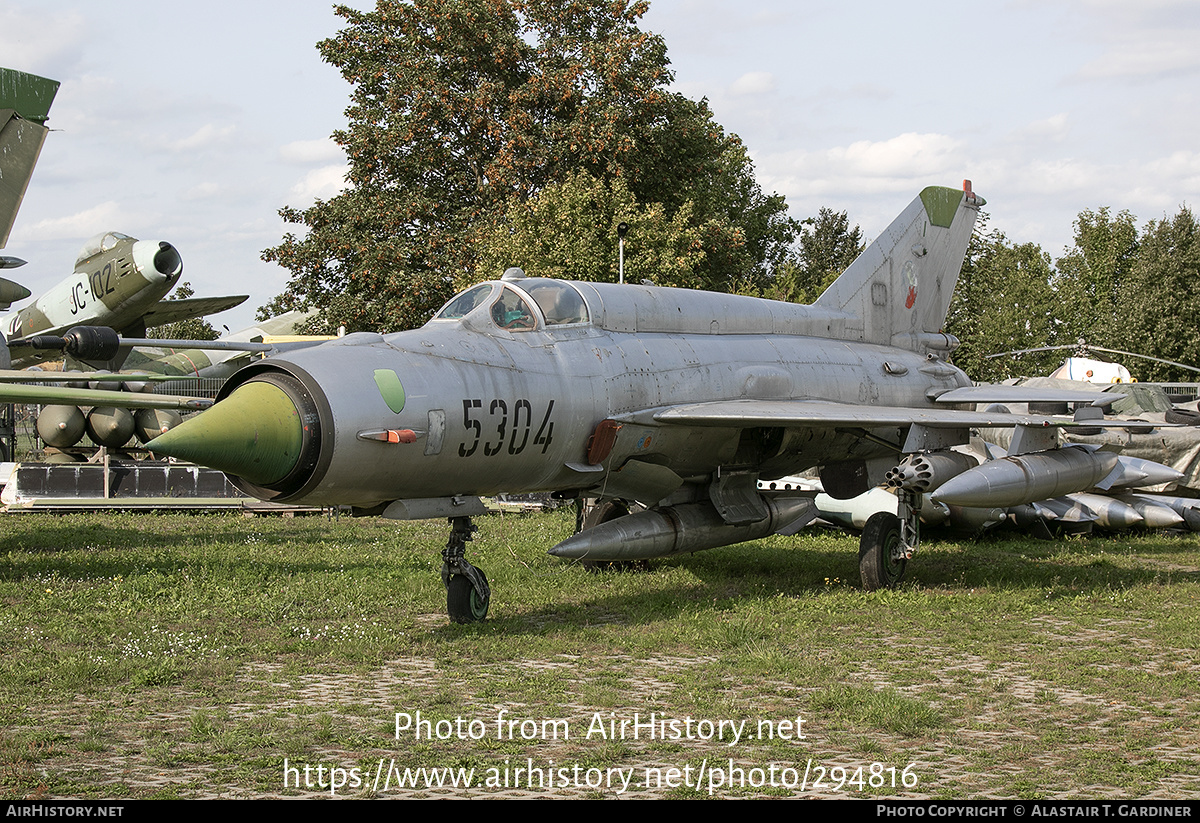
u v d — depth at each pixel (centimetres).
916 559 1364
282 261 3331
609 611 977
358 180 3394
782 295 3850
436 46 3350
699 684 704
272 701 666
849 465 1305
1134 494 1664
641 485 1050
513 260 2719
